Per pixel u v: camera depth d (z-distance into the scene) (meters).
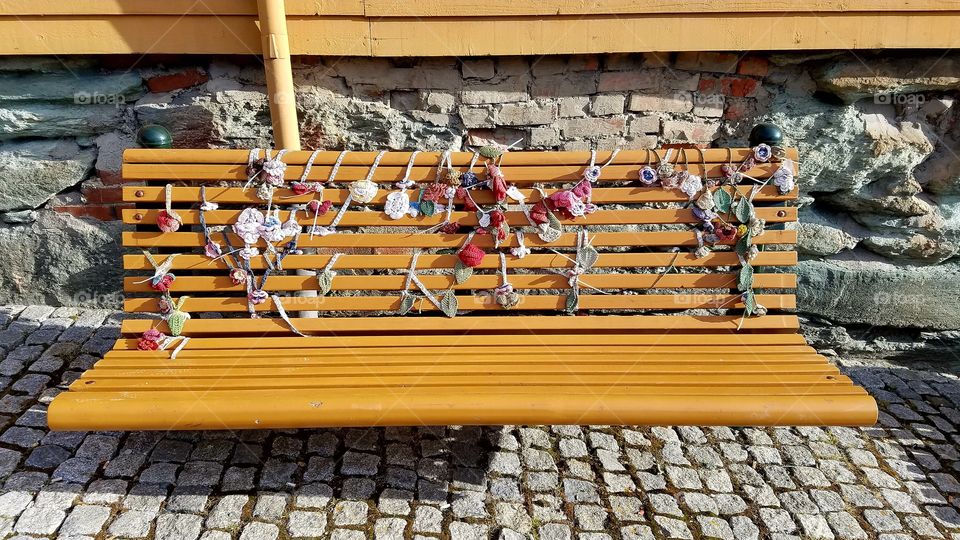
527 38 2.71
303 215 2.35
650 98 2.87
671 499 2.26
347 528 2.08
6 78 2.77
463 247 2.36
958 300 3.06
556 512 2.18
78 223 3.00
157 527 2.04
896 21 2.65
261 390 1.95
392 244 2.37
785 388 1.97
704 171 2.35
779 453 2.51
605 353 2.24
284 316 2.35
